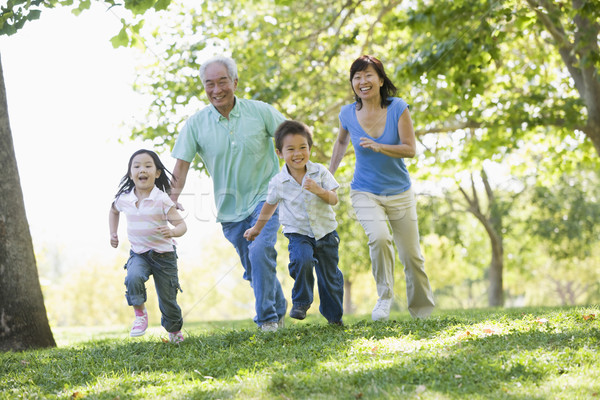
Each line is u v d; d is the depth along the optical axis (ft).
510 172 71.61
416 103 55.47
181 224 19.27
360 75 21.47
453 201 83.35
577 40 43.39
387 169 22.12
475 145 55.77
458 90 44.78
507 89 57.52
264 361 15.72
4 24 24.63
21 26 24.71
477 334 17.52
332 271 20.30
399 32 54.90
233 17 54.39
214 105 21.61
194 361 16.62
